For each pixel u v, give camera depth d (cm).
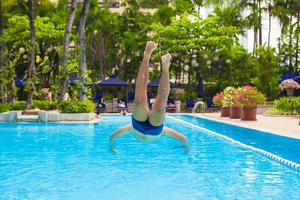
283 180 927
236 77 4284
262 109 3328
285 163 1103
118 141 1625
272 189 842
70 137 1769
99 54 4678
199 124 2441
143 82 541
